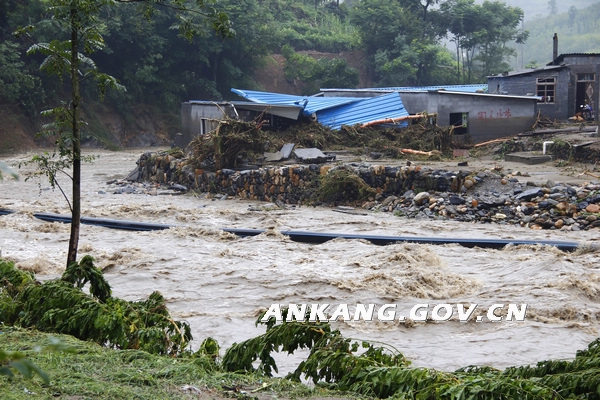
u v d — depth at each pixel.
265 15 66.44
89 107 57.31
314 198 26.06
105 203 26.02
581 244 17.09
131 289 13.34
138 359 5.95
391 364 6.09
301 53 77.44
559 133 36.47
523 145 34.03
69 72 9.83
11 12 53.22
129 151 54.69
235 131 29.59
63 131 9.73
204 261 15.33
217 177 28.78
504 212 21.58
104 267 14.73
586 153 29.41
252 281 13.59
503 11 81.06
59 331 6.83
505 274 14.43
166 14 61.19
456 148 35.88
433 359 9.30
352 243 17.59
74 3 9.36
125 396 4.91
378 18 76.25
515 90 44.06
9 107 52.56
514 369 6.05
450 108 37.50
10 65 51.19
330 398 5.43
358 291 12.77
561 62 45.59
